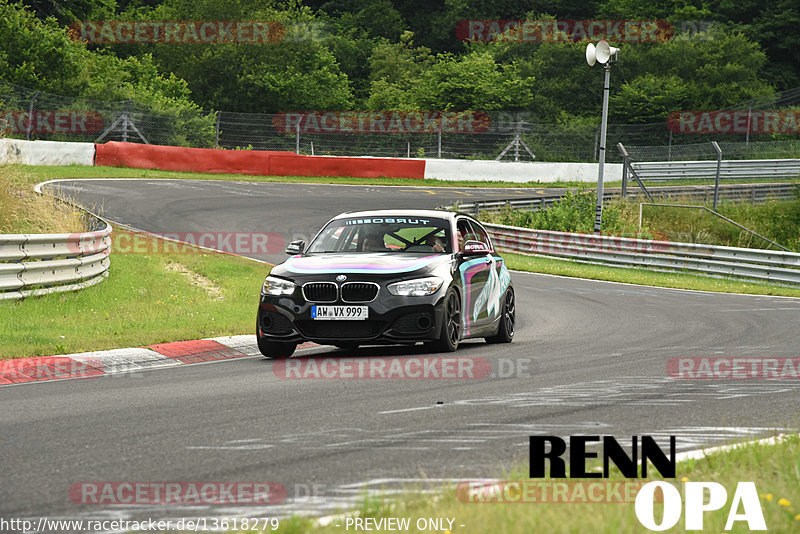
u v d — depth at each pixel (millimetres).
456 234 44750
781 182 176375
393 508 17156
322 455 22891
